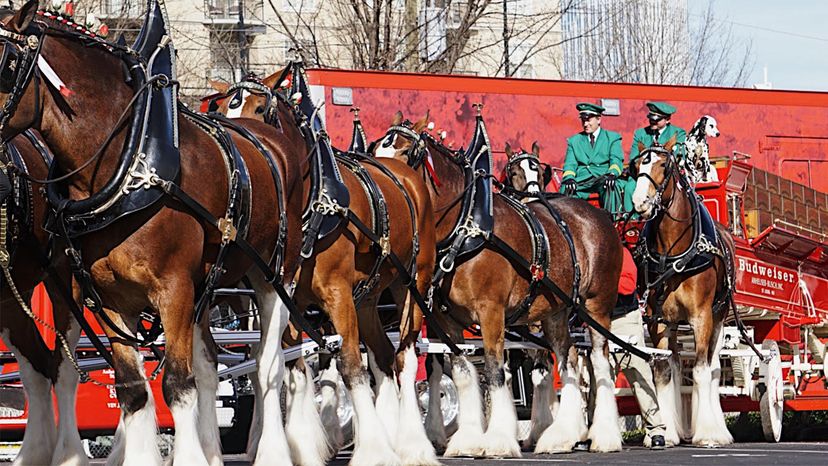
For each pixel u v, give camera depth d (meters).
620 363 13.48
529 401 15.46
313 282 9.55
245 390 13.86
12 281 7.73
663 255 13.30
